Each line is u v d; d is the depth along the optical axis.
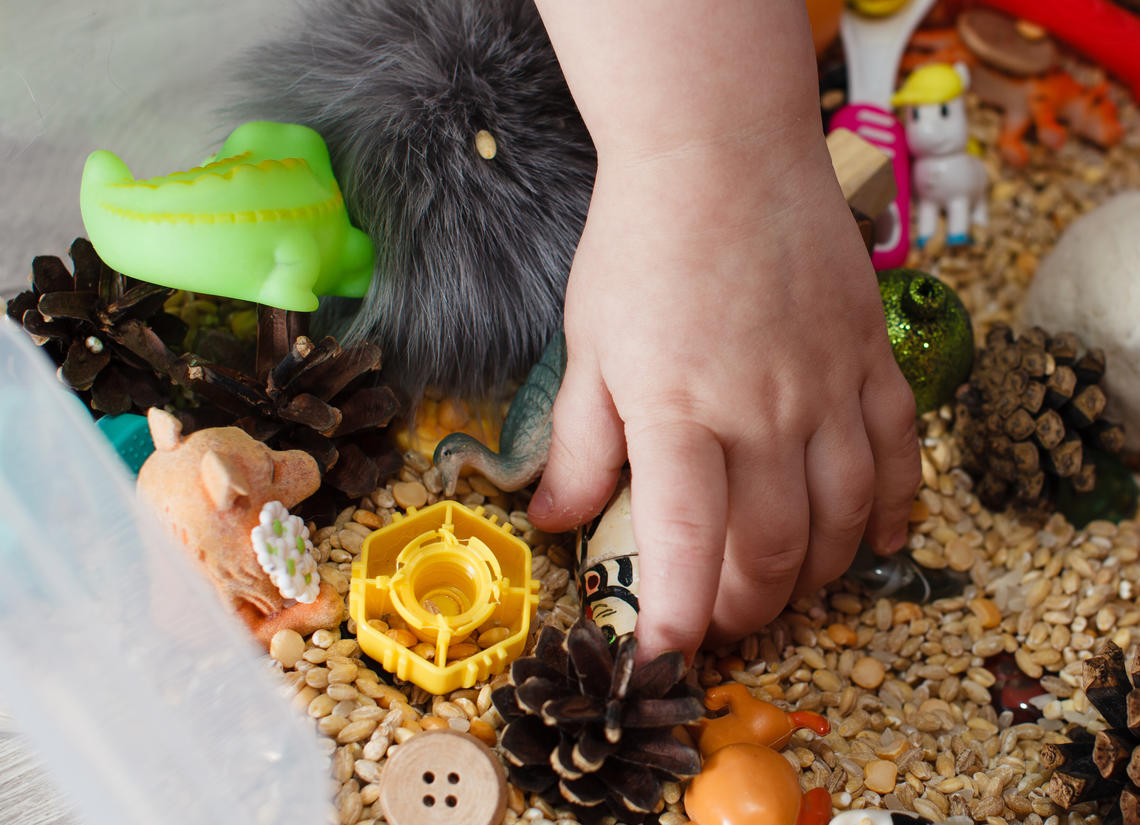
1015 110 0.53
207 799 0.32
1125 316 0.44
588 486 0.38
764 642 0.39
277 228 0.36
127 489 0.34
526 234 0.40
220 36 0.41
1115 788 0.36
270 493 0.35
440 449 0.39
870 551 0.41
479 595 0.37
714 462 0.35
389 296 0.39
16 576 0.33
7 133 0.40
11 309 0.37
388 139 0.39
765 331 0.35
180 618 0.33
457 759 0.34
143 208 0.36
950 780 0.37
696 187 0.35
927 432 0.44
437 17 0.40
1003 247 0.50
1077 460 0.42
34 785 0.35
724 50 0.35
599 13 0.35
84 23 0.41
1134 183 0.52
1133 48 0.52
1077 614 0.41
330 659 0.36
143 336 0.37
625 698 0.34
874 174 0.43
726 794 0.34
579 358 0.37
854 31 0.50
